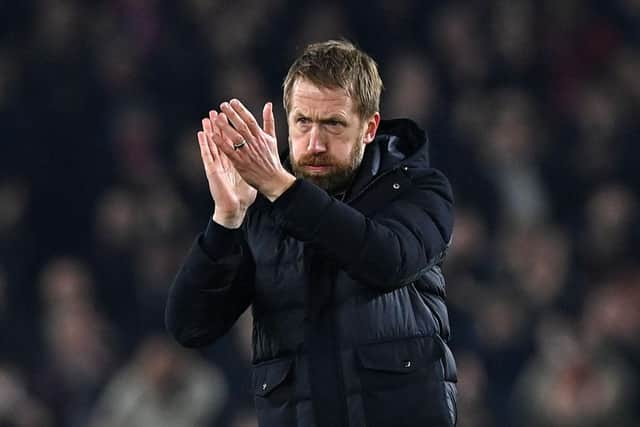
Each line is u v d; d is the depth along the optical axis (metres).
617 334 40.31
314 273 15.30
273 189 14.76
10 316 45.28
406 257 15.01
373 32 54.41
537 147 50.66
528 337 40.25
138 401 40.62
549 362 39.41
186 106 52.44
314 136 15.26
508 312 40.62
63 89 52.47
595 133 51.50
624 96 53.28
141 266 46.34
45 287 47.00
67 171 50.84
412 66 52.75
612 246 45.31
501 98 52.47
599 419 38.84
